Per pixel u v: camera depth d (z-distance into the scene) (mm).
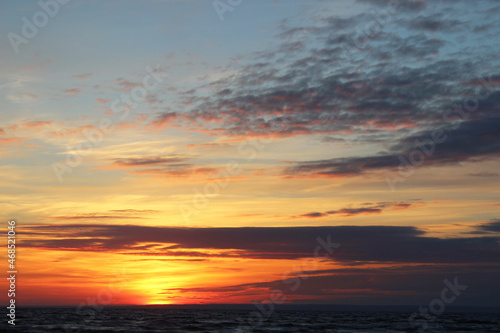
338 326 84062
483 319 124062
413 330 74625
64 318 96875
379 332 69562
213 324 82312
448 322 103312
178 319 101625
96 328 66812
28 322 79250
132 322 85438
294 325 84000
